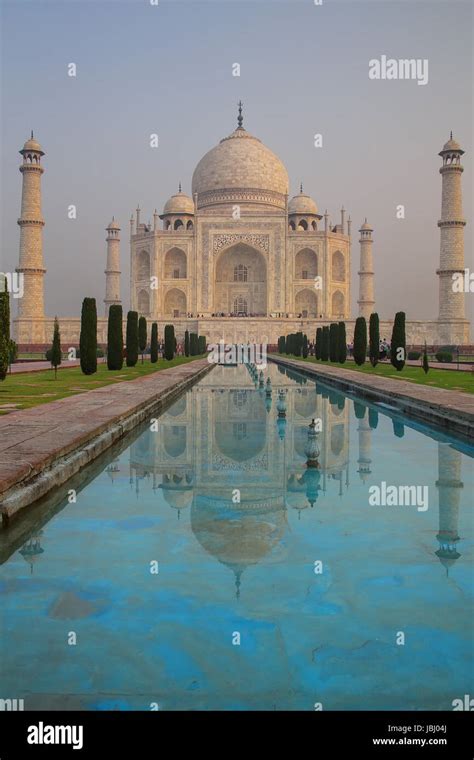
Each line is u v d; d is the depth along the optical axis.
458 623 5.91
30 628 5.81
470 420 17.06
